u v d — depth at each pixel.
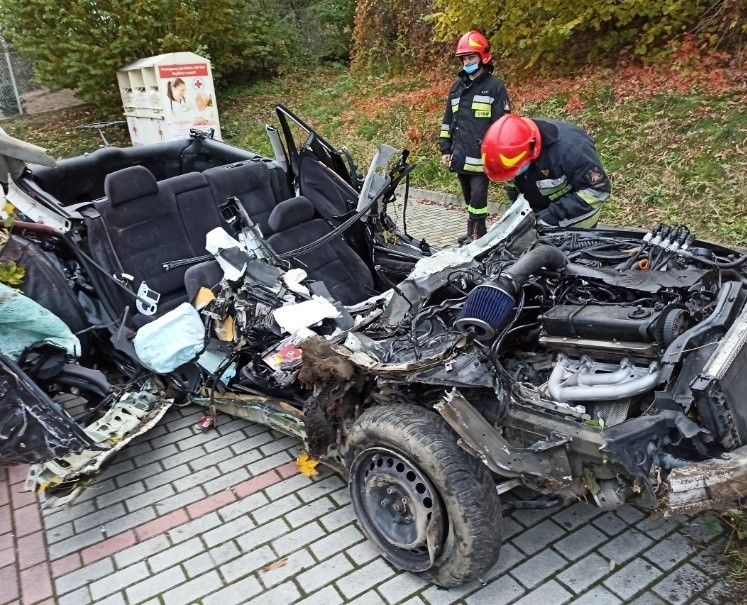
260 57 16.78
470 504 2.47
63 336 3.50
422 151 10.23
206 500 3.44
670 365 2.36
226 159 5.97
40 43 13.09
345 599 2.74
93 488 3.62
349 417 3.09
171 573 2.97
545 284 3.10
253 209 5.09
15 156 3.54
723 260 3.09
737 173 6.56
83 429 3.31
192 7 13.88
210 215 4.78
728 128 7.06
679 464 2.27
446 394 2.58
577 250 3.45
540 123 4.22
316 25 18.45
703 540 2.91
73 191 5.28
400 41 14.37
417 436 2.57
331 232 4.40
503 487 2.71
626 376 2.52
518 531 3.05
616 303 2.80
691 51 8.40
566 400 2.60
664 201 6.72
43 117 15.32
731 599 2.59
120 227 4.30
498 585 2.75
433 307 3.21
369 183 4.82
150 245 4.40
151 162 5.84
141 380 4.03
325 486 3.48
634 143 7.67
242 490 3.49
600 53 9.72
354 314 3.81
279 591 2.82
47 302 3.92
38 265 3.94
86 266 4.09
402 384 2.82
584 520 3.09
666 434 2.30
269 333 3.64
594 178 4.07
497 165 4.04
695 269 2.92
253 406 3.72
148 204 4.45
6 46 15.26
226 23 14.72
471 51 5.81
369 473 2.85
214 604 2.77
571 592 2.69
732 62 8.05
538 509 2.83
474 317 2.60
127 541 3.19
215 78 15.60
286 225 4.62
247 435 4.01
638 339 2.51
